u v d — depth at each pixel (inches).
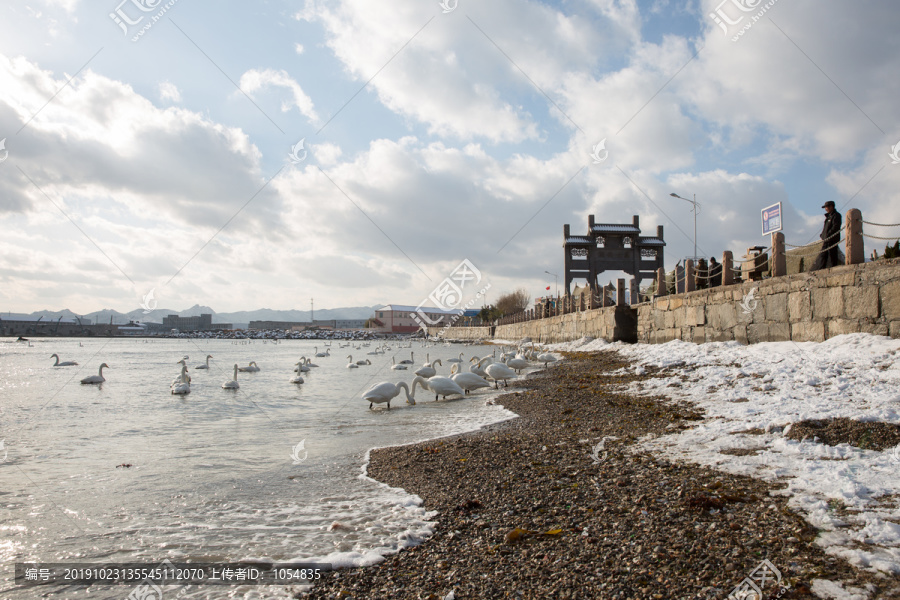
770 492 214.4
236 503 243.8
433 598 152.0
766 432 301.7
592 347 1053.8
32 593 163.9
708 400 412.5
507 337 2635.3
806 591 141.3
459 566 171.9
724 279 689.0
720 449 284.0
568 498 227.8
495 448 327.0
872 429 270.5
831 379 379.9
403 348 2623.0
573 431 370.9
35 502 248.2
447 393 603.2
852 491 203.5
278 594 158.7
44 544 198.7
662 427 355.9
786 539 171.9
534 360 1076.5
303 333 6619.1
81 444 385.1
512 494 239.1
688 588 148.3
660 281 910.4
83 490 266.7
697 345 685.9
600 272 2283.5
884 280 437.1
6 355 1957.4
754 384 422.6
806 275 522.3
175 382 823.1
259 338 5639.8
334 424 463.8
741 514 195.0
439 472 283.3
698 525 188.9
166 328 6294.3
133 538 202.8
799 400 350.6
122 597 160.1
